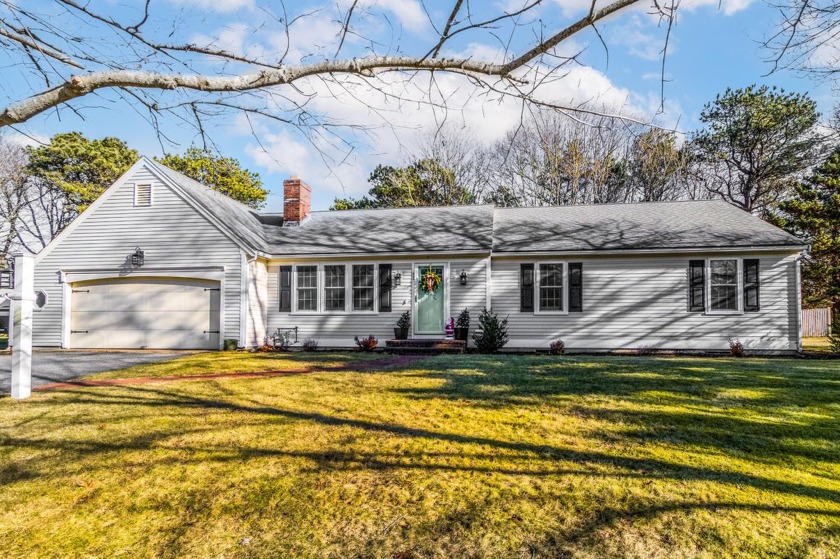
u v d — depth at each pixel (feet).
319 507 11.14
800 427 16.79
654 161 80.48
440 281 49.67
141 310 50.55
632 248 46.65
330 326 51.16
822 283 70.08
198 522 10.57
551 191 84.84
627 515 10.51
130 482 12.67
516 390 23.04
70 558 9.27
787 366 30.99
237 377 28.81
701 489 11.75
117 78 7.93
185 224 50.06
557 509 10.84
